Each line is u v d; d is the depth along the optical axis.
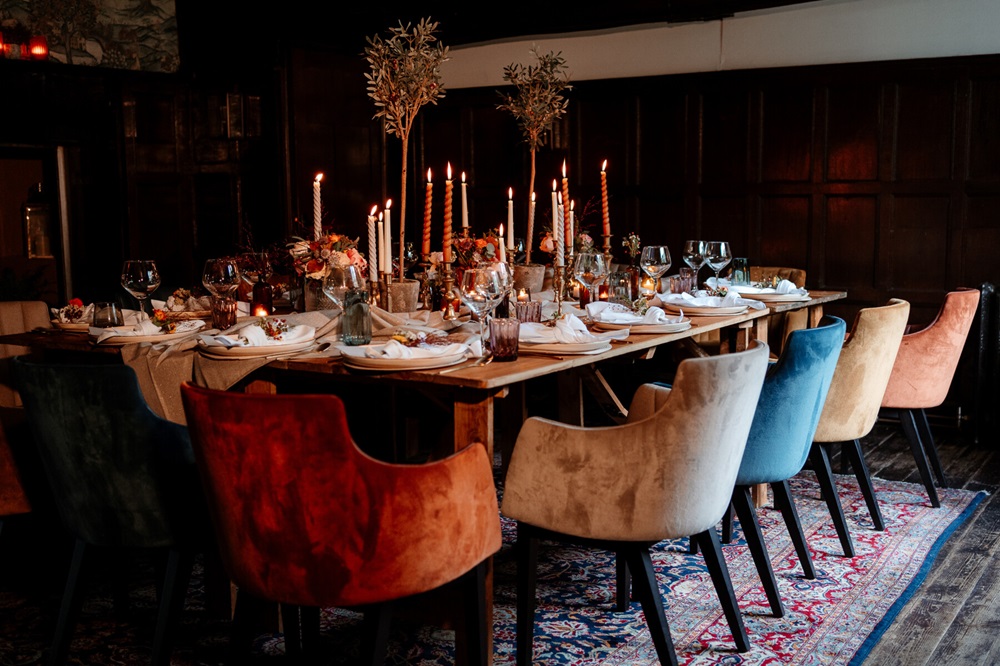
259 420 1.96
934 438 5.46
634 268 4.08
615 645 2.85
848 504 4.25
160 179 6.50
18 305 3.85
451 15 6.78
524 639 2.59
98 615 3.07
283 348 2.77
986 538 3.80
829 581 3.35
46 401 2.43
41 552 3.66
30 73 5.89
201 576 3.41
